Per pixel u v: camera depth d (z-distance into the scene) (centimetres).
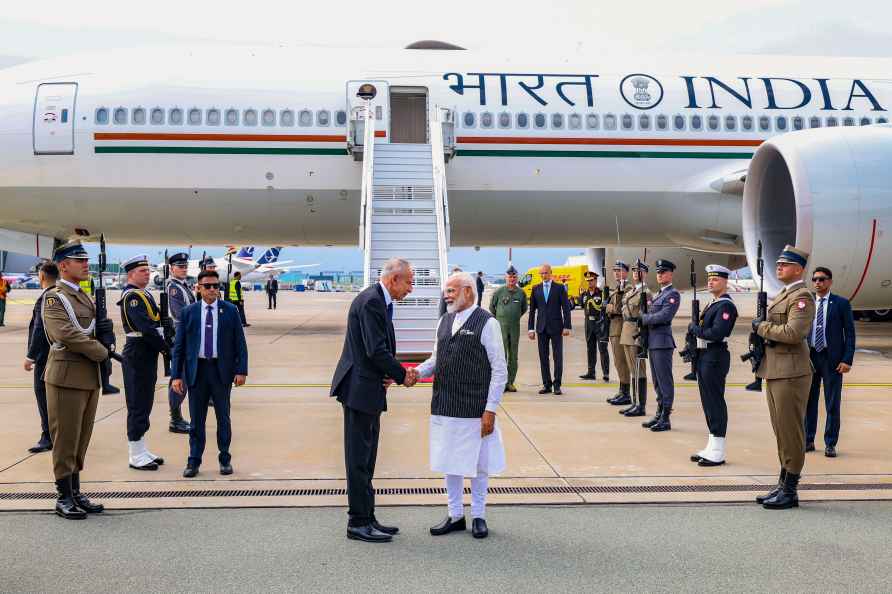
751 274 1457
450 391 445
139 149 1526
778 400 500
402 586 367
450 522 450
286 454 642
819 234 1280
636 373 827
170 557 405
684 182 1642
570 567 392
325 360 1334
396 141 1888
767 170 1453
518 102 1603
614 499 513
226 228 1648
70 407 471
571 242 1834
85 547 419
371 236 1312
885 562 398
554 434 729
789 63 1764
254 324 2292
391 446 667
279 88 1563
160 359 1330
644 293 769
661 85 1662
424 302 1234
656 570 388
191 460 573
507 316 996
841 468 604
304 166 1549
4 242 1669
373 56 1647
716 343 609
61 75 1568
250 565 394
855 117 1669
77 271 497
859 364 1293
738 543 427
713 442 609
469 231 1712
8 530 446
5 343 1633
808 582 371
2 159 1523
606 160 1617
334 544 427
